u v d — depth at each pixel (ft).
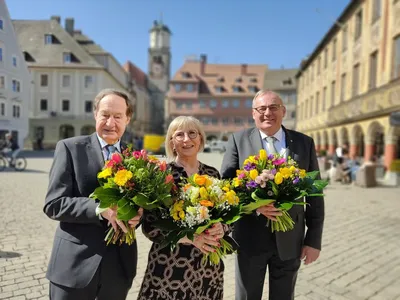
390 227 21.89
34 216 22.54
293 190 7.07
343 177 47.44
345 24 67.41
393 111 43.83
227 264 15.58
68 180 6.61
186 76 210.38
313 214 8.66
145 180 5.96
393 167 44.52
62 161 6.68
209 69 221.25
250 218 8.45
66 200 6.29
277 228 7.59
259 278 8.45
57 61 140.36
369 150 53.11
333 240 19.03
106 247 6.71
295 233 8.25
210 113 205.87
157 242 6.97
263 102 8.52
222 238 7.00
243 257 8.43
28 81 121.08
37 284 12.50
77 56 141.59
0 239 17.53
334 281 13.55
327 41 81.00
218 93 207.10
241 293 8.53
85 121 141.59
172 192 6.57
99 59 151.53
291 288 8.48
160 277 7.15
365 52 56.18
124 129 7.31
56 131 141.59
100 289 6.79
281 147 8.63
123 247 7.02
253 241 8.33
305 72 109.60
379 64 50.19
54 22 145.89
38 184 37.63
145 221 6.96
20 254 15.46
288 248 8.09
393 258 16.21
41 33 141.49
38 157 83.51
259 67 221.05
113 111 7.02
